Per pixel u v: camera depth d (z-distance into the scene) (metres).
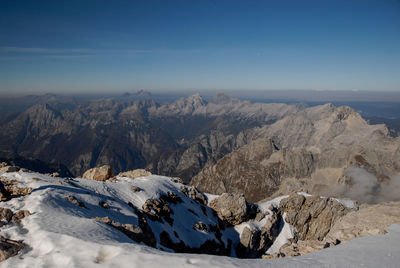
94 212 49.56
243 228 116.31
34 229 29.61
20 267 22.12
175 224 87.31
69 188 56.78
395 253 22.83
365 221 36.50
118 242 27.03
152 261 20.09
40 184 52.12
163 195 97.19
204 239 92.06
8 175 57.25
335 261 21.72
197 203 116.19
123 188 84.81
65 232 28.34
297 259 22.47
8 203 40.47
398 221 33.91
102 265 20.14
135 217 63.78
